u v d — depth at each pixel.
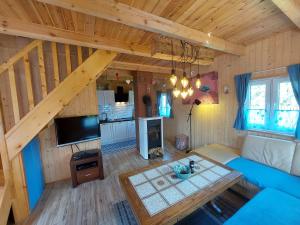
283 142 2.36
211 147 3.33
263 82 2.74
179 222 1.89
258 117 2.88
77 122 3.04
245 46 2.92
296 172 2.08
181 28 2.03
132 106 6.43
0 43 2.34
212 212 2.04
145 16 1.71
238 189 2.36
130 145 5.19
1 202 1.66
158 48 2.51
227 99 3.37
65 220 2.01
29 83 2.08
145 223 1.28
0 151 1.89
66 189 2.72
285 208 1.50
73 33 2.14
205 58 3.12
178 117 5.00
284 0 1.35
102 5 1.45
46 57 2.55
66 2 1.30
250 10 1.75
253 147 2.67
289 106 2.45
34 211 2.19
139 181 1.90
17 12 1.67
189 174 1.94
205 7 1.67
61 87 2.25
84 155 2.90
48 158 2.98
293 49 2.30
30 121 2.05
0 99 1.96
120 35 2.32
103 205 2.27
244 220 1.38
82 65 2.38
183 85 2.17
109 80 5.98
